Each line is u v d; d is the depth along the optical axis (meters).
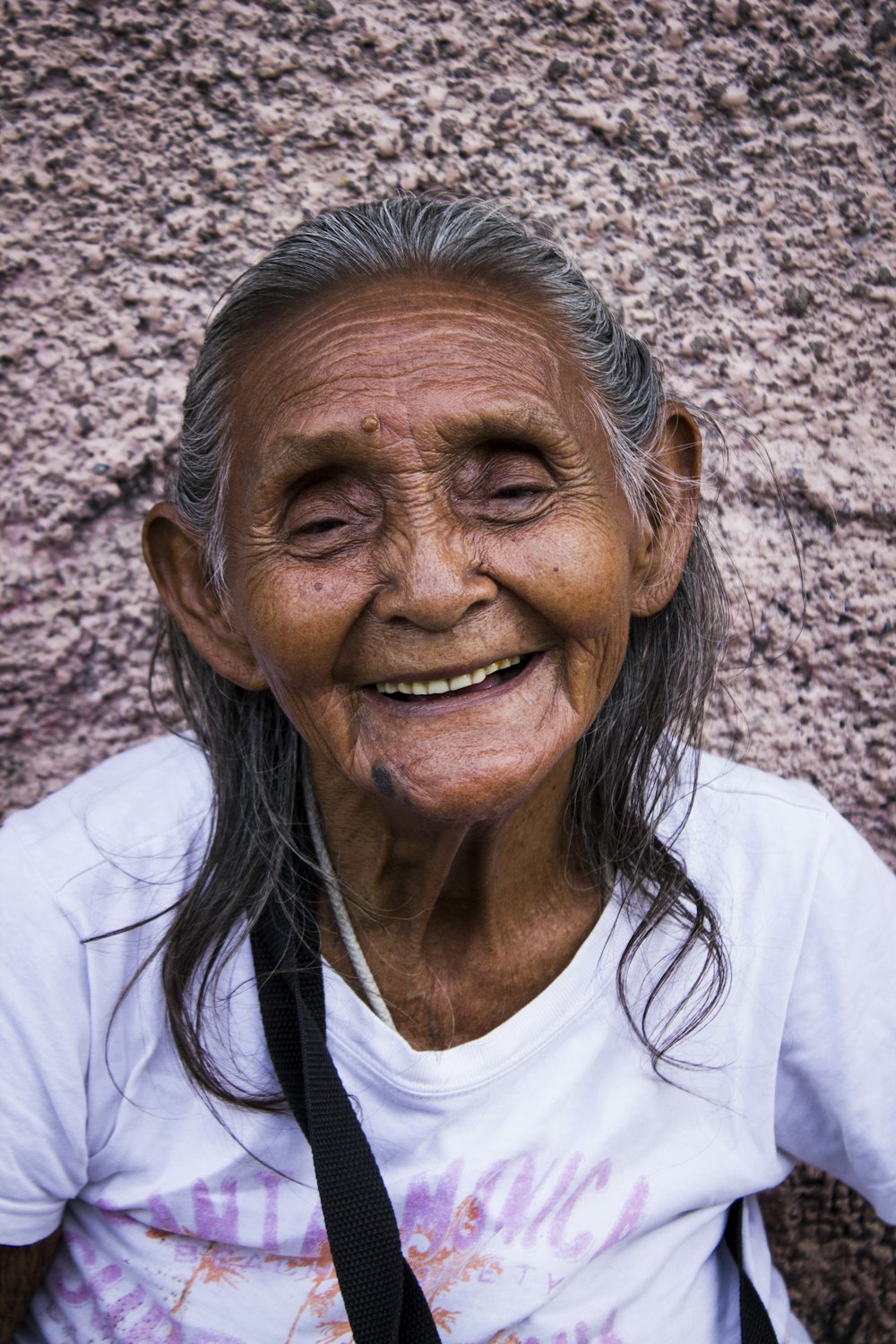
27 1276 1.09
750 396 1.42
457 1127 1.01
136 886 1.06
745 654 1.43
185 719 1.42
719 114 1.41
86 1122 1.04
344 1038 1.01
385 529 0.86
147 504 1.42
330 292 0.88
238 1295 1.03
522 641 0.89
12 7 1.36
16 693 1.42
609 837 1.08
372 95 1.38
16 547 1.40
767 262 1.42
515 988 1.08
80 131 1.38
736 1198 1.11
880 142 1.42
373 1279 0.94
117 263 1.39
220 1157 1.03
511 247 0.89
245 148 1.39
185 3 1.37
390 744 0.89
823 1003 1.09
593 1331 1.03
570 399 0.90
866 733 1.46
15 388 1.39
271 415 0.88
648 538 1.02
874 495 1.43
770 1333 1.08
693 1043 1.07
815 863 1.09
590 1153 1.03
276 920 1.04
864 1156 1.13
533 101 1.39
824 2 1.40
